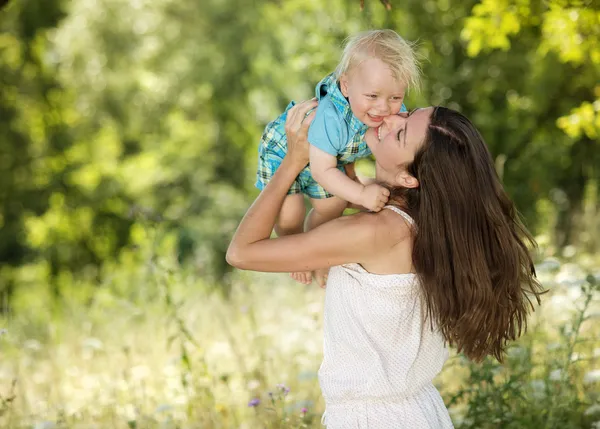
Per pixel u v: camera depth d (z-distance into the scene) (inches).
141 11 994.1
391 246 140.4
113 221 981.8
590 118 332.5
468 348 145.1
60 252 943.7
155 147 1039.0
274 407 213.5
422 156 141.2
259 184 170.2
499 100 600.4
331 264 141.8
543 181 597.6
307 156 150.7
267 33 840.3
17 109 936.3
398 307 140.9
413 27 540.7
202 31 1003.9
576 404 211.0
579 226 434.3
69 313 389.7
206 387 240.5
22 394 254.7
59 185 960.9
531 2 317.4
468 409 207.5
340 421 143.9
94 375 289.3
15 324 355.9
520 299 146.5
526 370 211.5
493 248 141.8
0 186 942.4
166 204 1016.2
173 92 1002.7
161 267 263.0
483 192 140.6
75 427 239.5
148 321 322.3
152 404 253.0
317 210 168.1
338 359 144.3
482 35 338.3
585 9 290.2
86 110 979.9
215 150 1046.4
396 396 142.7
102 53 976.3
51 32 944.9
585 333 251.8
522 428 199.5
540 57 529.0
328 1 526.9
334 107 151.5
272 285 394.9
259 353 268.5
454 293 140.3
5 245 944.9
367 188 143.3
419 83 153.7
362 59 147.6
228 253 147.3
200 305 340.2
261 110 796.6
